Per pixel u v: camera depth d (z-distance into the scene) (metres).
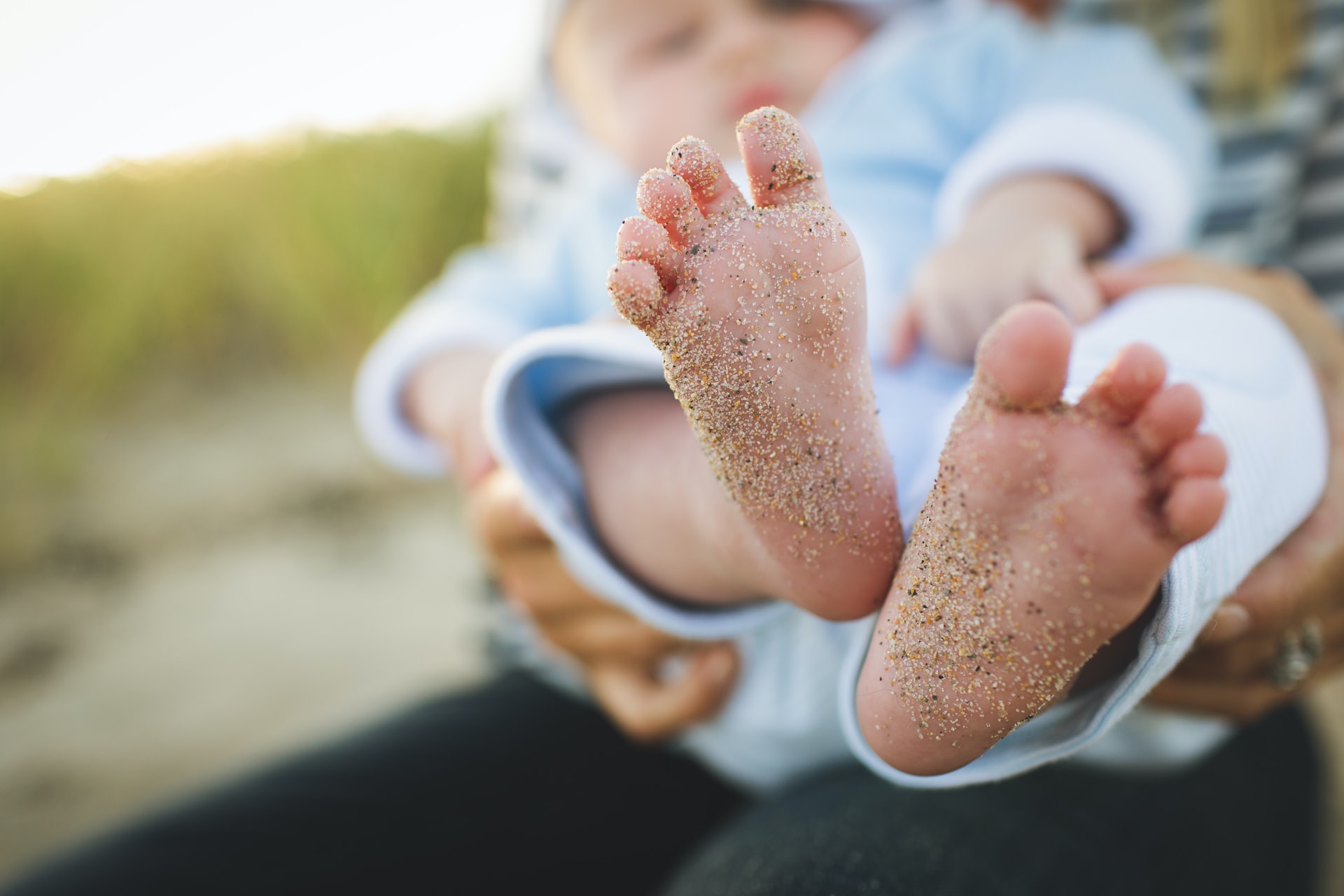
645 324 0.27
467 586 1.01
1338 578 0.33
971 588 0.25
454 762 0.48
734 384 0.27
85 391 1.39
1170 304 0.33
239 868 0.42
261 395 1.48
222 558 1.10
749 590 0.32
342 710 0.82
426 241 1.47
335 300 1.46
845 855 0.32
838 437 0.27
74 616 1.01
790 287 0.26
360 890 0.43
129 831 0.44
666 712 0.40
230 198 1.44
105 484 1.27
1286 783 0.41
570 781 0.49
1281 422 0.30
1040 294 0.35
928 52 0.49
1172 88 0.46
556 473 0.34
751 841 0.35
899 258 0.43
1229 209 0.55
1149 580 0.25
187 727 0.82
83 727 0.83
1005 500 0.25
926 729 0.26
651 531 0.32
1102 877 0.33
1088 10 0.60
